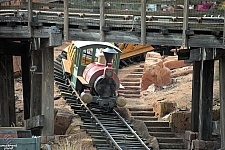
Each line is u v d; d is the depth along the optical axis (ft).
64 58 162.50
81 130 111.45
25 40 105.81
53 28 94.84
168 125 118.83
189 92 139.33
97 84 124.06
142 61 186.60
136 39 96.84
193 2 94.17
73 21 95.96
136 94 148.66
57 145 97.30
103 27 95.66
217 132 113.91
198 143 104.47
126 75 163.43
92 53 135.13
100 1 95.81
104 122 117.19
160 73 151.33
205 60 103.71
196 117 109.29
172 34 96.48
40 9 96.73
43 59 97.60
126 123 116.47
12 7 97.50
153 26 95.76
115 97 125.39
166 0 95.04
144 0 94.99
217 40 95.61
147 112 126.82
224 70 98.68
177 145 109.70
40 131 99.40
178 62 167.53
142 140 109.29
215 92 134.10
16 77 160.15
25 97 114.11
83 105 124.88
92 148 101.96
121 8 136.26
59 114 118.83
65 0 95.35
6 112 107.86
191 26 94.58
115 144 102.32
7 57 110.22
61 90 138.00
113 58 134.82
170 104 124.88
